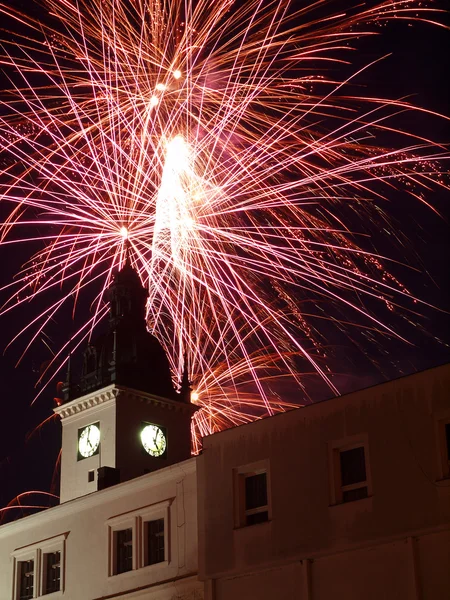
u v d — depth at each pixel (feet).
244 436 131.23
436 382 115.14
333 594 116.37
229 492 130.21
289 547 121.70
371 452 118.01
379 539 113.91
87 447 184.75
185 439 191.31
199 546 130.82
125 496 155.63
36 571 164.96
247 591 124.36
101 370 190.08
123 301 200.34
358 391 121.70
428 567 109.60
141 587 146.61
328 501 119.96
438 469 111.86
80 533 160.66
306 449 124.26
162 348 197.16
